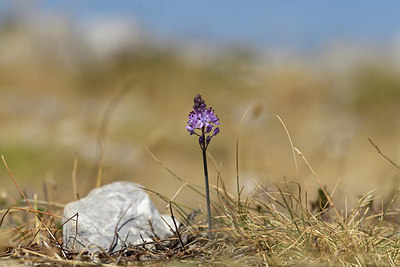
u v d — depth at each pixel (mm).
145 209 5109
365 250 4367
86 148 14961
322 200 5500
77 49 26344
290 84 20078
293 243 4445
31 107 20547
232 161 11656
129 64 25562
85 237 4723
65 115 18984
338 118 16922
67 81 24859
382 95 21172
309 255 4305
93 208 5043
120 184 5449
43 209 6137
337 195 6430
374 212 5527
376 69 22609
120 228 4883
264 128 12977
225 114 17406
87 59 25875
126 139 16328
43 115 18984
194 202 8625
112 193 5270
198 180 11898
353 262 4164
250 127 12273
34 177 12320
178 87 19344
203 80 19562
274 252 4434
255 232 4680
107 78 25031
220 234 4984
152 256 4488
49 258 4258
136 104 19312
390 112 19969
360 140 15164
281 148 12023
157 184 11438
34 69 25797
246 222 4875
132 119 17500
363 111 20250
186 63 21188
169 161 13891
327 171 9859
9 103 21109
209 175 12289
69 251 4512
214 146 14969
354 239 4480
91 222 4863
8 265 4211
